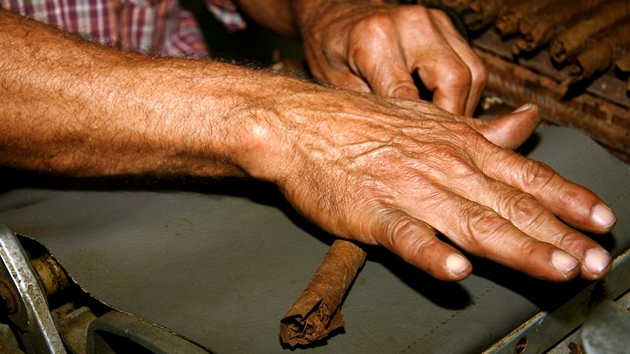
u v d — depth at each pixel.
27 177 0.52
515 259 0.39
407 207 0.43
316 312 0.38
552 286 0.42
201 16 1.54
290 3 0.72
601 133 0.59
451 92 0.56
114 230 0.46
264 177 0.47
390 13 0.59
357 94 0.48
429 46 0.57
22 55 0.45
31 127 0.45
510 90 0.65
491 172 0.45
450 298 0.42
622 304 0.48
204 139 0.46
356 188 0.44
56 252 0.43
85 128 0.46
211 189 0.50
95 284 0.42
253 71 0.48
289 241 0.46
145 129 0.46
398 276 0.43
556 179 0.44
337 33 0.62
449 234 0.42
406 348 0.39
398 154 0.45
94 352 0.41
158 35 0.81
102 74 0.46
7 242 0.40
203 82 0.47
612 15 0.60
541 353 0.44
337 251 0.43
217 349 0.38
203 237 0.46
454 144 0.45
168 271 0.44
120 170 0.48
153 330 0.39
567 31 0.58
